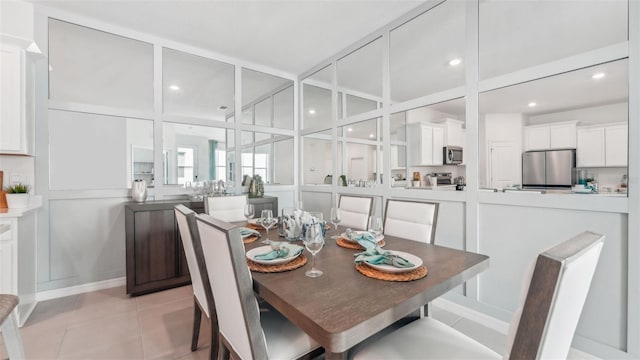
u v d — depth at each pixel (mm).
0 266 1967
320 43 3207
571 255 667
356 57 3223
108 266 2855
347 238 1776
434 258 1416
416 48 2627
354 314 862
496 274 2096
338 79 3520
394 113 2832
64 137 2676
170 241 2758
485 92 2154
